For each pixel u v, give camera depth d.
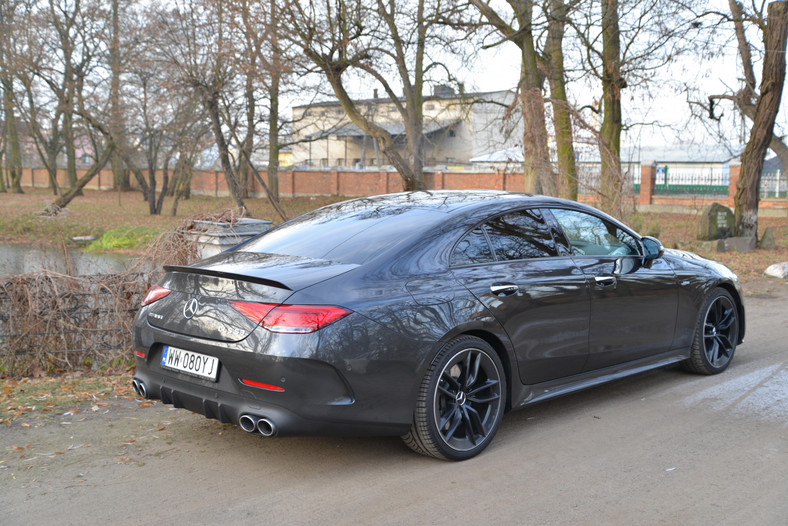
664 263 4.85
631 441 3.87
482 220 3.87
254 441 3.91
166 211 35.97
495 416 3.72
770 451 3.71
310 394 3.07
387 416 3.27
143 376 3.69
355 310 3.17
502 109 22.91
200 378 3.34
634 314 4.51
